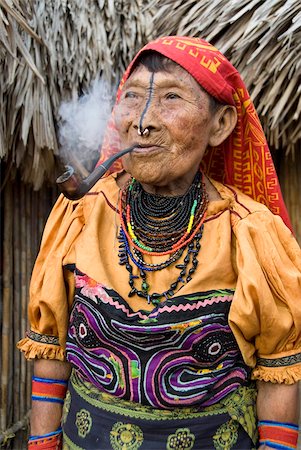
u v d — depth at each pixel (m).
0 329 1.77
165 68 1.00
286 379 1.04
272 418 1.07
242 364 1.07
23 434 1.81
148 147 1.00
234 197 1.10
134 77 1.02
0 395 1.77
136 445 1.04
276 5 1.46
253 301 1.00
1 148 1.51
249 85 1.52
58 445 1.18
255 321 1.01
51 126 1.55
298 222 1.72
